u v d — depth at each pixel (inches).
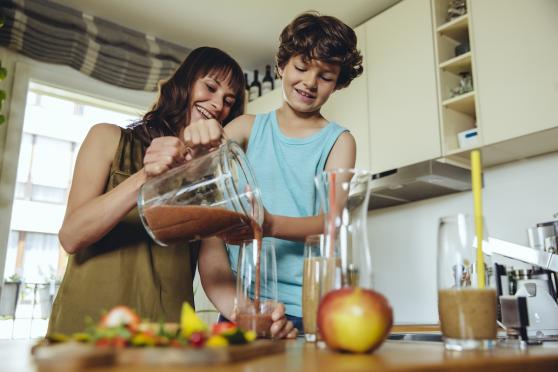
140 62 117.3
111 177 41.8
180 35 122.3
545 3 77.7
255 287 33.1
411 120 94.3
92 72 111.4
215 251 45.2
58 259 111.8
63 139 117.6
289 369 16.3
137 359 17.4
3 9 99.0
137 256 41.1
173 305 41.0
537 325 46.2
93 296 38.7
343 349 23.0
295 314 44.3
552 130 74.7
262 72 140.0
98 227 36.8
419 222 102.3
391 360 19.6
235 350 18.5
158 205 33.7
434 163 84.1
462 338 24.9
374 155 99.8
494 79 82.2
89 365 16.1
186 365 17.3
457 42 97.6
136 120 48.6
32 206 110.1
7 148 101.7
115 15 114.2
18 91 104.4
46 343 25.0
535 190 86.4
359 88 106.0
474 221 26.9
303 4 108.7
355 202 26.9
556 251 70.6
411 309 100.2
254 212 35.8
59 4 109.5
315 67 47.6
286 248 46.2
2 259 98.3
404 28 99.6
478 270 26.1
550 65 75.5
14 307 102.8
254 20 115.3
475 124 95.8
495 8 84.4
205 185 34.4
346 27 49.7
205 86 49.4
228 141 36.5
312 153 49.0
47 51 105.1
